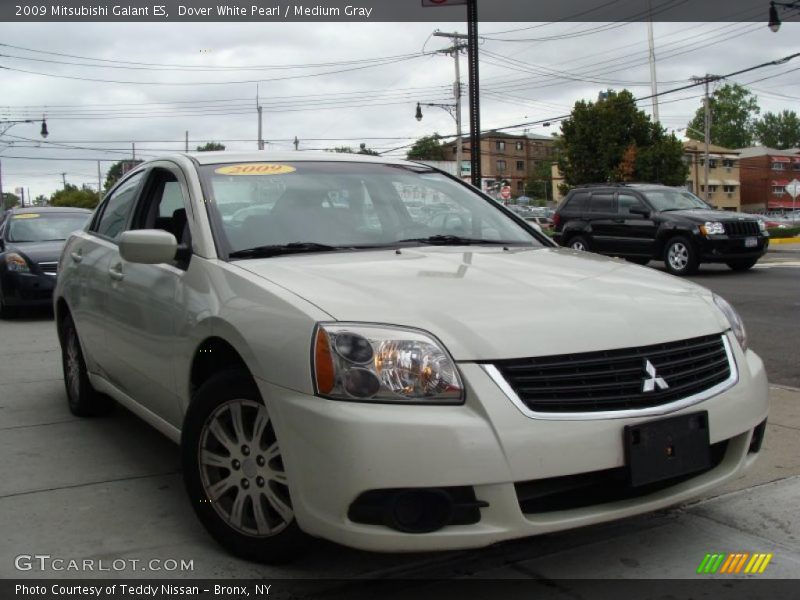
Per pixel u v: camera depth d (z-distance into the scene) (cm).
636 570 303
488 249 384
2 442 474
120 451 455
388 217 400
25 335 921
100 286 448
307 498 265
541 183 11206
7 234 1138
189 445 319
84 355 495
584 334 274
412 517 256
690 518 352
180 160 411
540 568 304
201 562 309
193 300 336
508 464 251
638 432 267
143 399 406
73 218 1205
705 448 284
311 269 320
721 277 1454
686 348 292
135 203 448
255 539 300
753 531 338
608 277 332
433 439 249
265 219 371
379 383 256
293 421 267
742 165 8675
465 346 262
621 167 3878
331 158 437
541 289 302
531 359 262
